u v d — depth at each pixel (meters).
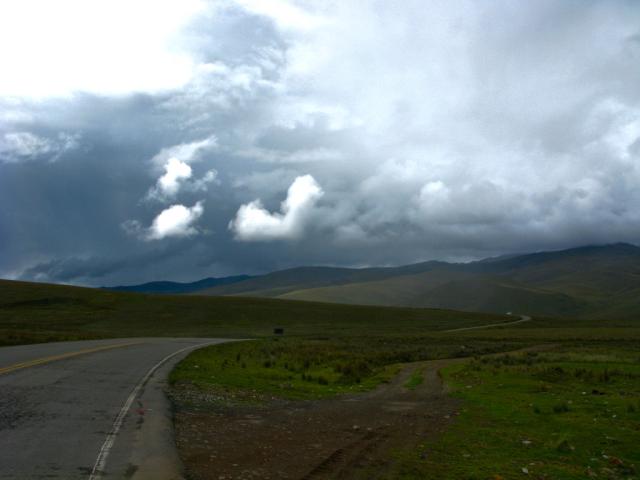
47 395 13.30
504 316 152.25
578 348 49.78
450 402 17.67
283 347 41.22
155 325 93.81
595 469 9.91
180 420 12.05
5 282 123.81
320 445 10.70
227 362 26.48
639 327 119.44
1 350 25.22
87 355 23.98
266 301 138.00
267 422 12.75
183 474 8.09
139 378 17.50
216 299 133.00
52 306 104.56
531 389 20.61
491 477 8.93
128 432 10.12
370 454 10.16
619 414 15.19
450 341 64.31
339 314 125.19
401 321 122.50
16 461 8.02
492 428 13.18
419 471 9.10
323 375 24.72
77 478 7.44
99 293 123.00
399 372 28.55
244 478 8.23
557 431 12.94
